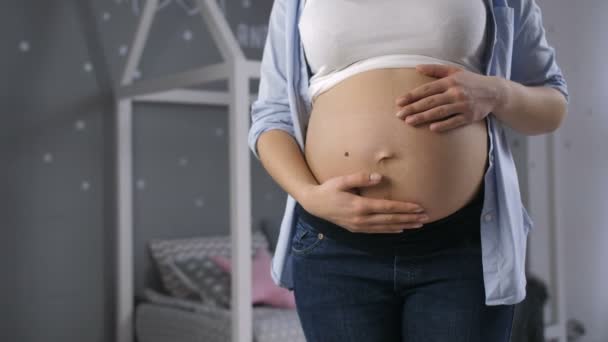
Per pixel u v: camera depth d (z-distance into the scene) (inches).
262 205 125.3
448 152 37.3
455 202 37.7
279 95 43.1
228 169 122.8
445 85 36.2
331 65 39.9
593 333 139.9
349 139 38.6
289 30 41.6
